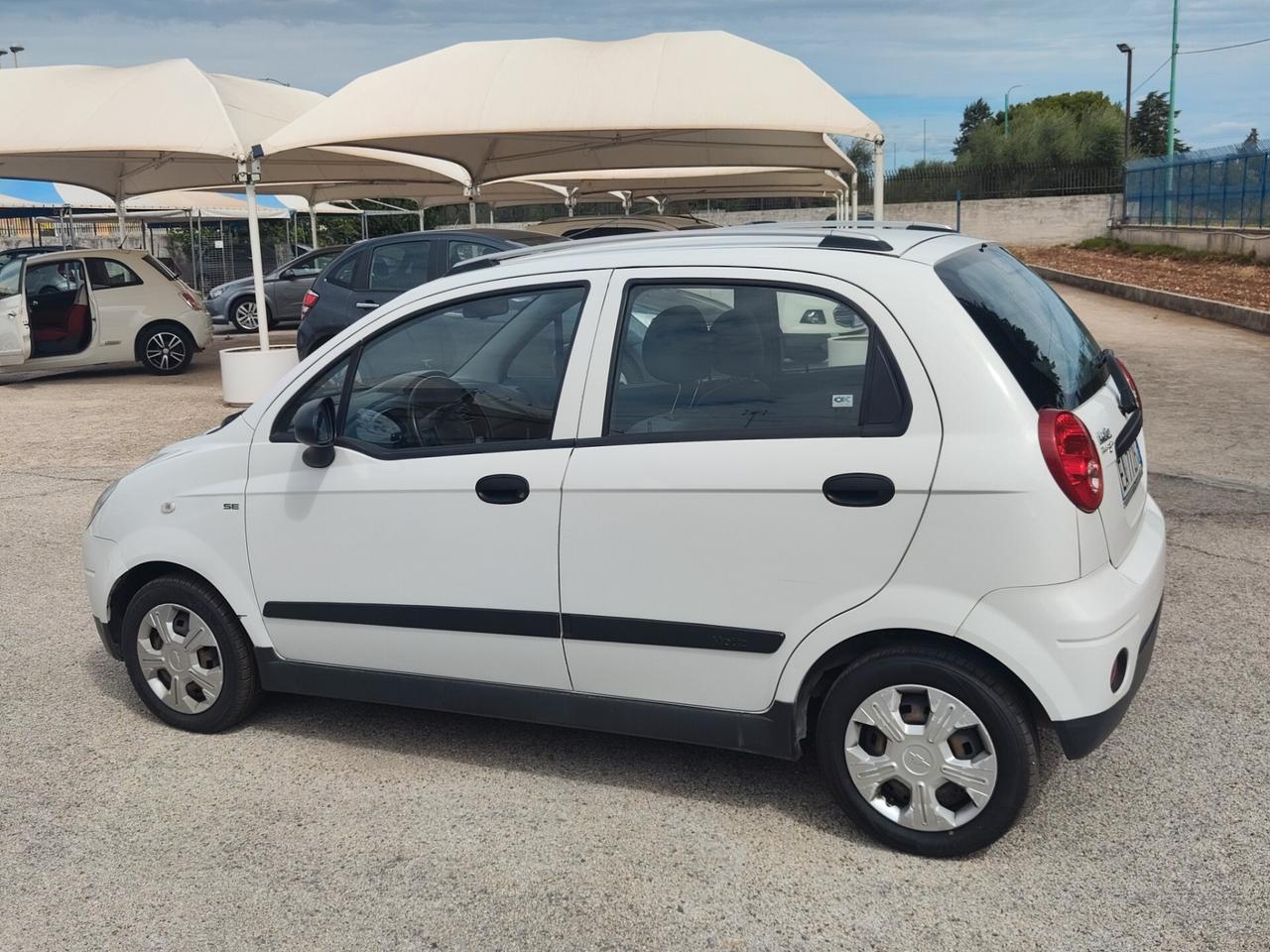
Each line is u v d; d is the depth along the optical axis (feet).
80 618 18.60
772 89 35.29
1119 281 80.38
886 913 9.90
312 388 13.04
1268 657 15.20
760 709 11.07
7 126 41.96
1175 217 109.81
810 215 126.62
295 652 13.30
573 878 10.64
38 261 48.19
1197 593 17.84
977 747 10.38
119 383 48.88
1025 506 9.78
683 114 34.88
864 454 10.28
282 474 12.96
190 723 14.05
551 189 82.64
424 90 37.78
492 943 9.70
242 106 44.52
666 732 11.55
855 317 10.54
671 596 11.12
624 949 9.57
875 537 10.26
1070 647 9.83
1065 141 145.38
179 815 12.03
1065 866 10.50
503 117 36.22
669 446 11.06
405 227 139.44
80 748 13.73
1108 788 11.87
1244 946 9.26
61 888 10.73
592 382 11.50
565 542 11.49
